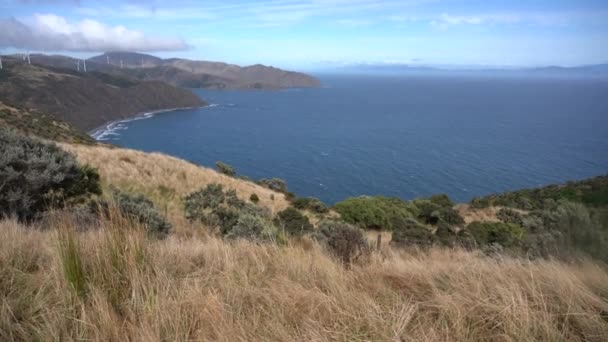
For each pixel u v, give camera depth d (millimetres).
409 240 10836
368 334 1926
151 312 1986
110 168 17219
